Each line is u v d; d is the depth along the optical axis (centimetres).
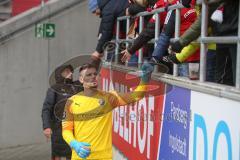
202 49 1259
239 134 1040
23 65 3509
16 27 3478
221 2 1184
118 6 2236
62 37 3575
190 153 1299
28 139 3556
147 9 1844
